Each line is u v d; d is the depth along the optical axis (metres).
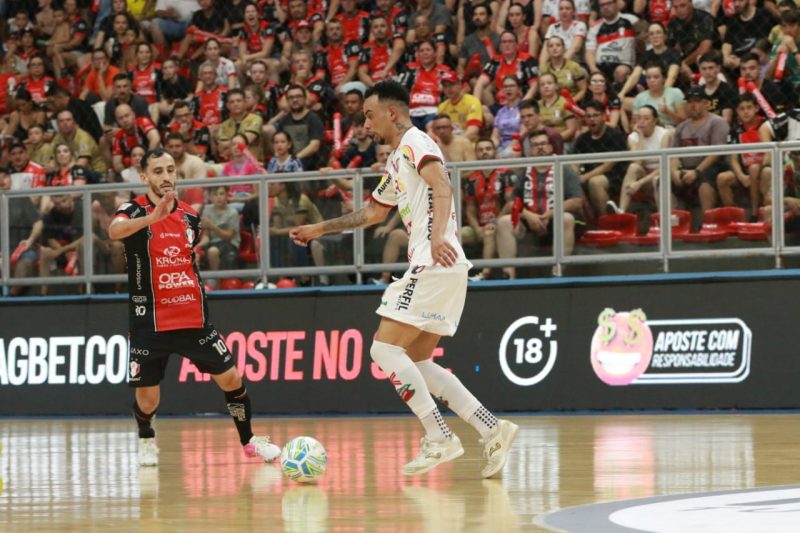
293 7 45.03
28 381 37.88
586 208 32.78
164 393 36.09
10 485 17.08
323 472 16.69
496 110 39.44
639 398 31.69
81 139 43.78
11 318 38.31
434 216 16.48
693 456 18.98
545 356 32.69
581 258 32.88
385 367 17.16
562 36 39.28
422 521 12.29
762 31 36.59
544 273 33.69
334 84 42.91
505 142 38.06
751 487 14.69
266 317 35.53
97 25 48.97
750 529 11.07
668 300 31.70
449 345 33.75
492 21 41.03
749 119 34.41
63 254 37.75
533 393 32.66
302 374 34.88
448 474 17.27
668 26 37.66
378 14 43.28
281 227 35.28
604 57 38.47
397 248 34.38
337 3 44.41
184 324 20.56
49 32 49.34
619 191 32.47
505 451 16.69
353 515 12.92
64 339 37.56
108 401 36.78
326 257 34.97
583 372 32.28
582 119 36.97
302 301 35.25
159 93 46.03
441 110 38.94
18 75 49.16
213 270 36.00
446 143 36.88
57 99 45.16
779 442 21.34
